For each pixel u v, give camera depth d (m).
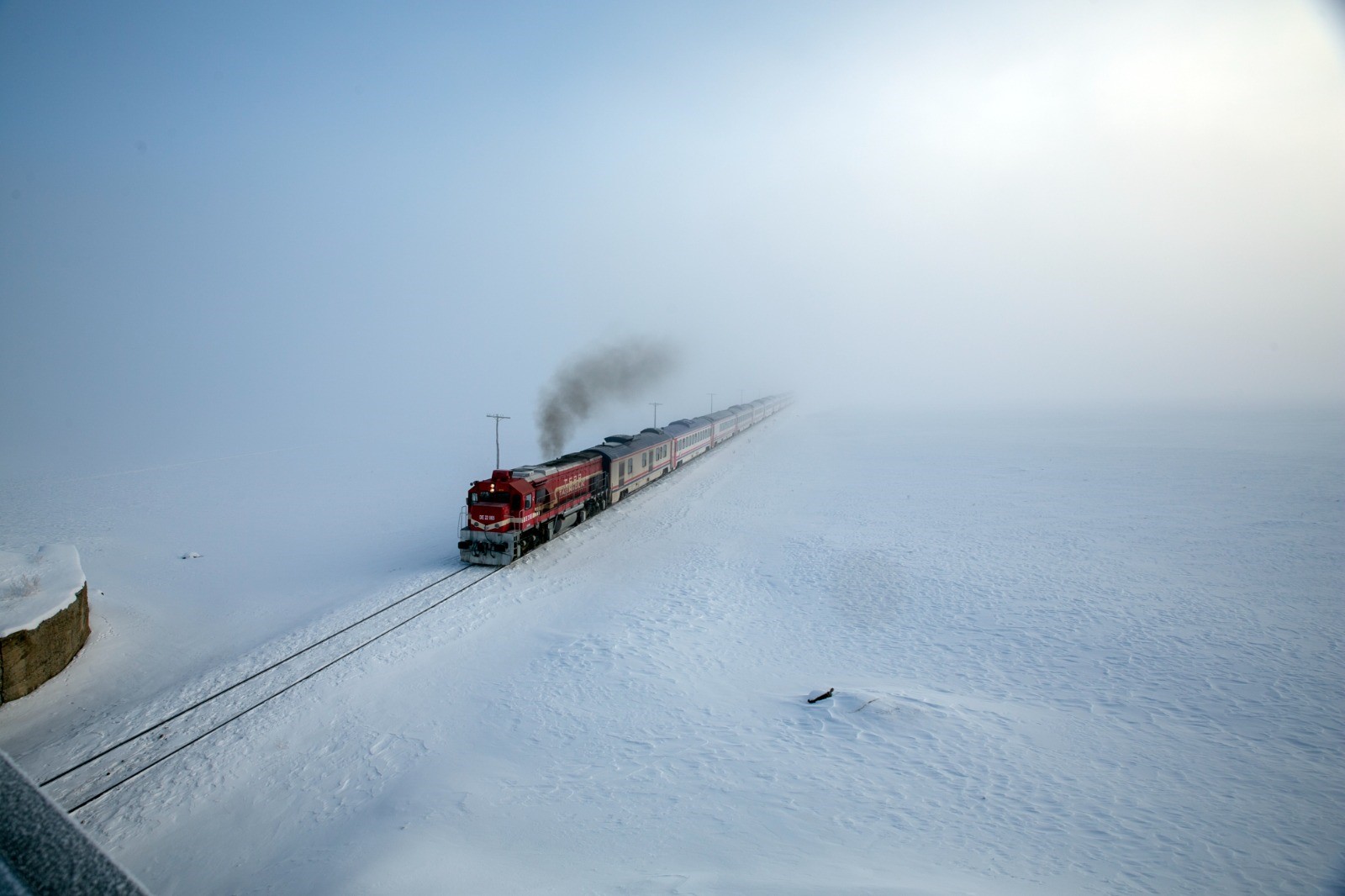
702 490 41.91
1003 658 18.78
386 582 24.34
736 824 11.52
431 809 12.16
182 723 15.24
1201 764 13.45
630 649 19.16
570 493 30.23
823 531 32.38
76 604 19.16
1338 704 15.84
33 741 14.91
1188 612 21.94
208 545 30.50
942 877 9.81
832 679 17.53
